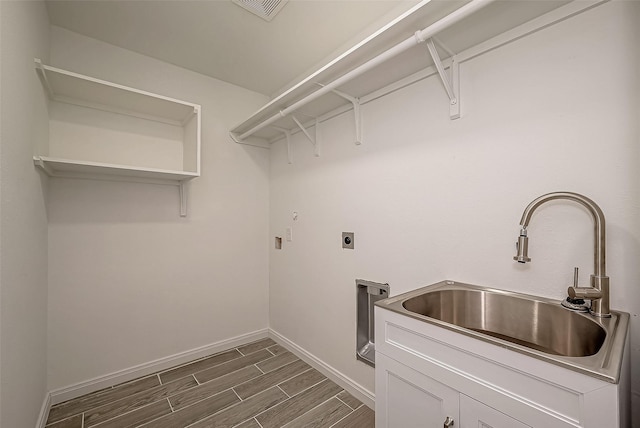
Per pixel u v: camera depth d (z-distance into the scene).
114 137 1.99
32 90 1.34
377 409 1.12
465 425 0.85
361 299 1.89
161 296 2.20
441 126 1.45
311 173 2.29
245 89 2.66
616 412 0.60
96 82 1.63
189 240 2.33
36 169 1.44
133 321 2.07
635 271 0.93
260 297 2.76
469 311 1.28
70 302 1.83
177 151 2.26
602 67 0.99
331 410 1.73
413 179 1.57
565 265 1.07
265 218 2.79
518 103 1.18
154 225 2.17
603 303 0.93
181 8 1.63
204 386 1.96
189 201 2.34
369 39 1.24
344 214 2.00
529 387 0.73
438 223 1.46
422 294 1.25
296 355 2.42
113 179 1.98
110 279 1.99
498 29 1.19
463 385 0.85
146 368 2.11
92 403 1.77
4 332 1.01
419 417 0.98
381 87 1.72
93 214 1.92
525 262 1.11
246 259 2.66
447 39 1.25
